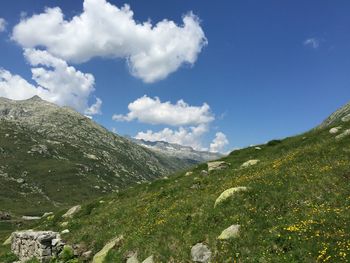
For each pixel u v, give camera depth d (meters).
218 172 38.03
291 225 19.11
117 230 29.03
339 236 17.27
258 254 18.00
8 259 33.06
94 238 29.70
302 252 16.91
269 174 27.42
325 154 28.58
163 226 24.33
